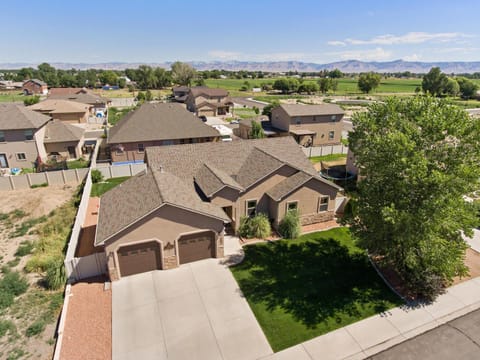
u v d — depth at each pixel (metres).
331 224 23.39
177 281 16.70
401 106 15.97
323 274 17.56
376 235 15.73
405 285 16.69
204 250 18.45
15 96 105.56
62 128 40.09
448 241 15.09
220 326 13.81
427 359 12.34
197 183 21.86
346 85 194.62
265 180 22.11
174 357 12.29
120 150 36.12
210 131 39.91
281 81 135.00
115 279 16.58
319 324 14.03
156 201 16.55
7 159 34.88
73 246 18.23
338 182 31.78
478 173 13.06
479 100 115.88
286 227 21.28
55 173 30.47
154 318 14.16
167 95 118.25
